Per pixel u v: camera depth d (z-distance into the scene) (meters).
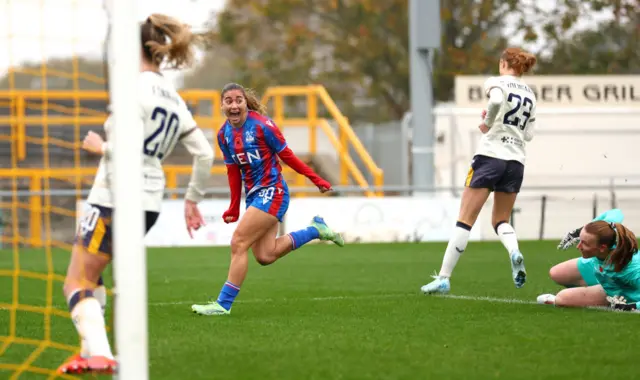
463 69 102.50
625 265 22.84
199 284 33.69
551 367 16.56
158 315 23.92
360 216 56.12
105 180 16.53
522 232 60.16
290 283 33.31
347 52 109.00
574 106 66.88
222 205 55.94
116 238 14.14
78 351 17.70
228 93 23.42
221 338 19.81
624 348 18.30
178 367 16.72
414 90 57.81
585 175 65.94
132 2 14.26
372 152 81.94
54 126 65.06
